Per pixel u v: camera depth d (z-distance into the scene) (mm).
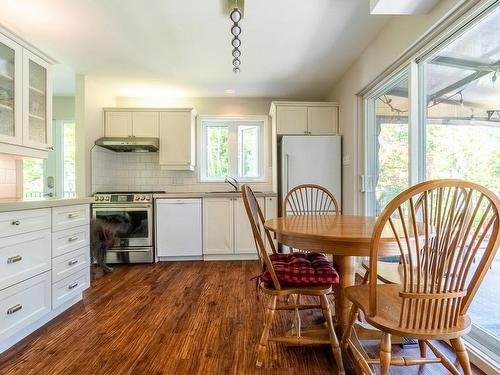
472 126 1673
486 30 1578
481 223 1005
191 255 3594
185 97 4258
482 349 1500
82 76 3410
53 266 1968
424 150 2125
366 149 3098
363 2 2086
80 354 1596
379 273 1713
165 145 3875
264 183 4270
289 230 1457
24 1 2057
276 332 1817
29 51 2135
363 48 2795
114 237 3297
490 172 1543
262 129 4316
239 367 1479
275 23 2352
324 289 1443
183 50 2811
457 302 1035
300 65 3170
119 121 3848
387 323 1051
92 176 3574
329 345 1672
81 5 2109
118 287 2666
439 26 1793
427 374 1440
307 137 3477
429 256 1065
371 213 3055
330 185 3482
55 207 1985
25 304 1724
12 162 2361
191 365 1495
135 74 3406
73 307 2215
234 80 3602
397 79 2516
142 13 2211
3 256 1577
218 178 4309
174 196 3557
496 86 1508
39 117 2291
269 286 1495
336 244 1354
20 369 1468
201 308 2189
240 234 3598
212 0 2055
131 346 1672
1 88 2010
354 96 3143
